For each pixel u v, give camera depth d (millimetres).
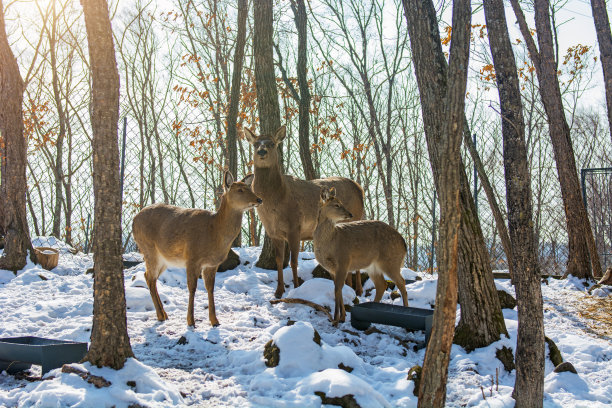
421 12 5801
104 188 4613
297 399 4352
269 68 10594
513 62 4570
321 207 7312
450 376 5250
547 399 4715
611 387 5027
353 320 7016
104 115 4629
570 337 6508
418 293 8586
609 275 10172
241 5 13219
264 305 8117
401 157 24172
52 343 5039
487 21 4676
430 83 5746
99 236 4586
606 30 10125
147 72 22422
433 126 5738
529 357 4230
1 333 6125
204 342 6055
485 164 19516
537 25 11125
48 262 10617
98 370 4406
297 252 8922
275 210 8734
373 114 19906
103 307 4531
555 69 11148
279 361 5078
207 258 6777
